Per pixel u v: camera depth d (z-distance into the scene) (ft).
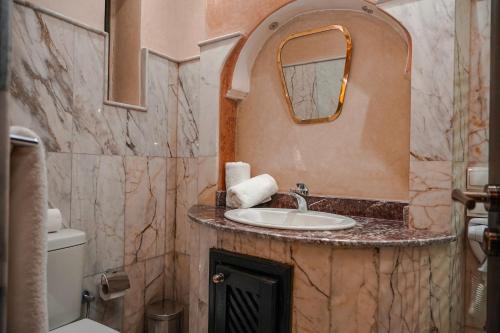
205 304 4.68
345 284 3.60
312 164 5.63
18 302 1.09
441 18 3.96
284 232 3.93
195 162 6.68
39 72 4.75
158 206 6.63
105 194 5.65
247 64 6.19
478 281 4.15
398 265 3.56
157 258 6.63
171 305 6.58
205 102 6.17
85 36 5.34
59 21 4.99
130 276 6.11
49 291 4.43
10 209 1.07
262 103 6.16
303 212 5.18
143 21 6.36
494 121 1.52
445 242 3.75
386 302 3.52
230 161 6.32
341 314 3.61
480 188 4.09
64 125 5.06
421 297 3.66
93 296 5.44
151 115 6.44
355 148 5.23
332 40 5.41
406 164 4.81
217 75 6.00
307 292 3.74
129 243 6.07
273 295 3.79
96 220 5.52
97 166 5.53
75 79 5.20
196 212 5.30
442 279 3.84
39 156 1.12
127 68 6.45
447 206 3.93
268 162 6.09
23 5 4.56
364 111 5.16
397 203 4.79
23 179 1.09
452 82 3.89
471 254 4.23
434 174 4.02
